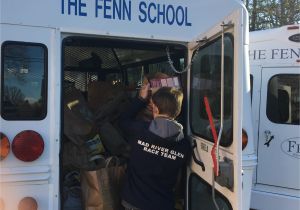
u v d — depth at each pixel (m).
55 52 2.71
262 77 5.13
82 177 3.08
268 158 5.04
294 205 4.81
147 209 2.85
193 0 3.08
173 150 2.93
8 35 2.61
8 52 2.62
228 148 2.46
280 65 5.01
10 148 2.62
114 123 3.46
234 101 2.36
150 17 2.98
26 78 2.66
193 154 3.06
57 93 2.72
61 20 2.72
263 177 5.05
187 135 3.21
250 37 5.31
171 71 3.52
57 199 2.74
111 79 4.71
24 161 2.64
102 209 2.99
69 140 3.17
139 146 2.93
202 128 2.91
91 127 3.17
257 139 5.12
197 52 3.01
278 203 4.91
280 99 4.99
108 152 3.28
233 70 2.38
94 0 2.81
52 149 2.72
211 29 2.68
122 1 2.89
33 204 2.65
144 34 2.96
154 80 3.25
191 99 3.14
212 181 2.60
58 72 2.72
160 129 2.90
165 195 2.93
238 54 2.31
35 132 2.67
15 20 2.62
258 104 5.14
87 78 4.67
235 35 2.33
